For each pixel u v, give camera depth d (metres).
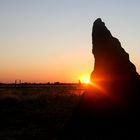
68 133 10.45
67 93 49.03
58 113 26.78
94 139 9.89
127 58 10.91
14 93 45.12
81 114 10.45
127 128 9.70
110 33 11.27
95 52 11.13
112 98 10.26
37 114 26.45
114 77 10.61
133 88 10.30
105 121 10.03
